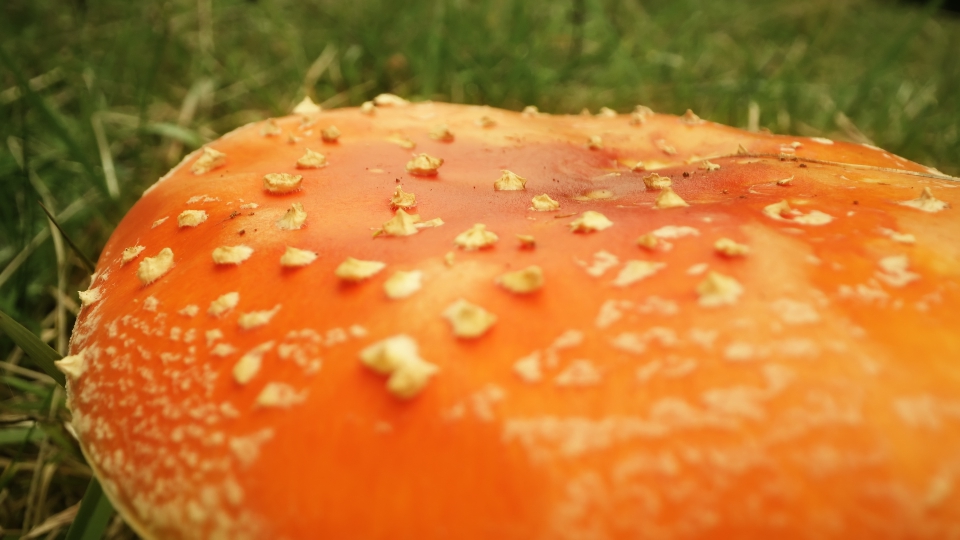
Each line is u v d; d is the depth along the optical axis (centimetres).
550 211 14
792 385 11
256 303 13
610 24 39
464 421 11
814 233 12
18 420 18
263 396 12
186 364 12
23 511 19
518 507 11
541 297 12
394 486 11
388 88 35
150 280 14
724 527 10
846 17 51
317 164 16
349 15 39
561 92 35
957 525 10
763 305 11
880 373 11
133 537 18
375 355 11
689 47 39
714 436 10
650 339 11
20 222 25
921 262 12
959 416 10
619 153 18
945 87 37
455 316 12
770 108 33
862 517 10
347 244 13
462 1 40
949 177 15
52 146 29
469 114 19
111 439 12
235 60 36
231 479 11
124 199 26
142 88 31
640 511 10
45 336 21
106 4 38
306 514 11
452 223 14
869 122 34
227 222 14
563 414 11
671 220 13
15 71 23
